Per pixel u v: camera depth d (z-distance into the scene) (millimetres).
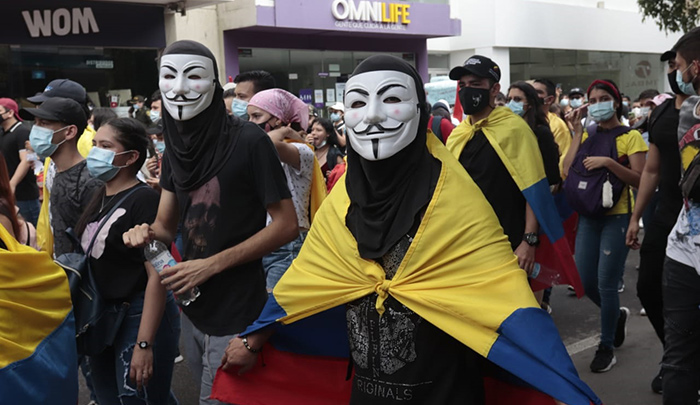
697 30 3381
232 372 2852
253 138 2953
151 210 3301
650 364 5074
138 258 3281
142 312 3225
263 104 4434
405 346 2273
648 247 3990
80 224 3322
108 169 3346
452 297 2227
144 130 3490
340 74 16812
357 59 17094
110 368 3439
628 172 4840
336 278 2424
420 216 2289
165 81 2922
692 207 3289
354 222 2387
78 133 3836
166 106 2947
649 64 26953
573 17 22094
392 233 2277
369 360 2334
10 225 3105
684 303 3336
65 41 12148
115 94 12875
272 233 2945
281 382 2830
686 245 3307
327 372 2791
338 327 2701
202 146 2920
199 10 13953
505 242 2320
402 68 2301
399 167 2303
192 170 2963
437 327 2258
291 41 15656
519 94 4895
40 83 12047
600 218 4996
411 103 2275
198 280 2820
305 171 4109
